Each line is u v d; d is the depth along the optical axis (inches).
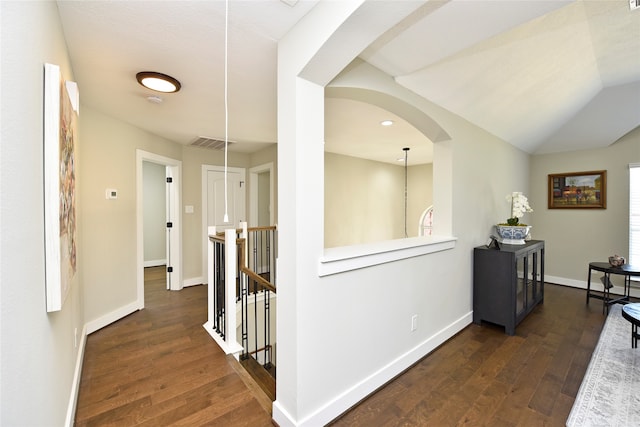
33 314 34.6
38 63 37.1
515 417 66.3
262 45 66.3
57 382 48.1
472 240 123.7
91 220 107.7
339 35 49.3
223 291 110.7
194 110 111.6
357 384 71.2
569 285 181.0
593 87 137.3
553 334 111.0
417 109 92.0
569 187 180.4
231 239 94.9
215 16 55.6
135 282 132.3
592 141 166.9
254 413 66.2
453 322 110.1
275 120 124.0
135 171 132.5
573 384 78.8
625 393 74.7
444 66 82.7
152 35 62.4
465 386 78.0
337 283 65.9
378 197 235.0
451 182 109.5
